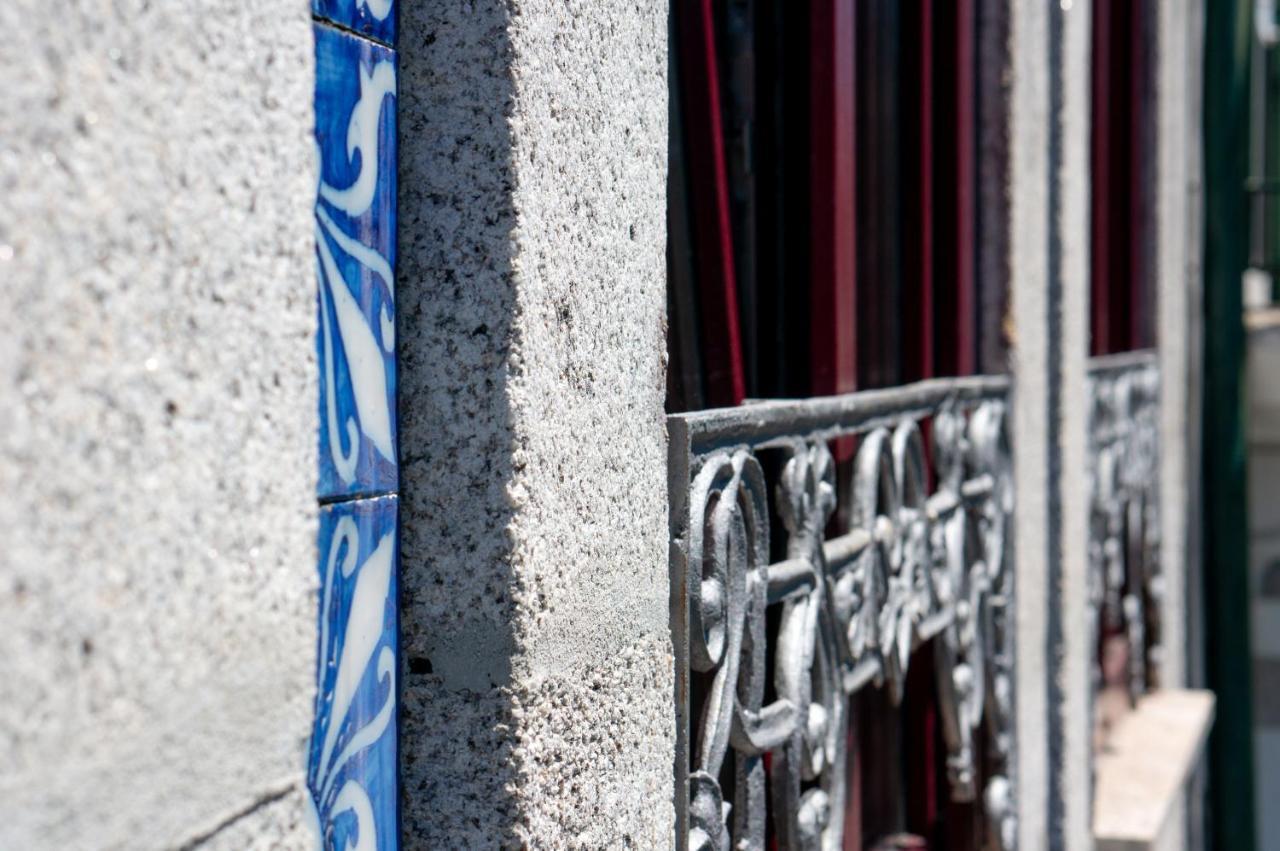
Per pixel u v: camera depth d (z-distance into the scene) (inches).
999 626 140.2
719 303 89.5
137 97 34.1
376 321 56.5
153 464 34.5
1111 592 219.5
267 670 38.8
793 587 85.5
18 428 30.5
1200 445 300.2
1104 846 192.9
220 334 37.1
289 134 40.4
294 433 40.4
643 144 69.0
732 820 92.7
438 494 58.3
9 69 30.5
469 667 58.3
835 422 94.4
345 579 54.4
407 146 58.2
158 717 34.4
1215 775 303.6
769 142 104.4
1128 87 238.4
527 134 58.0
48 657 31.2
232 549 37.4
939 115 136.9
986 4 144.8
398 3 58.2
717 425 74.5
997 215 145.7
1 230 30.2
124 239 33.6
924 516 114.0
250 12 38.6
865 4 121.2
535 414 58.5
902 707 135.5
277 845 39.4
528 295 58.1
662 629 70.7
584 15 62.5
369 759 56.4
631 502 67.2
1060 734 168.6
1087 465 186.7
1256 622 373.1
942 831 140.6
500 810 58.1
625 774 66.3
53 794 31.3
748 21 99.5
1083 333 180.5
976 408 134.3
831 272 106.9
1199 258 296.7
